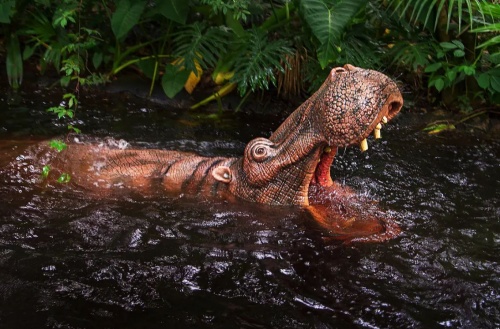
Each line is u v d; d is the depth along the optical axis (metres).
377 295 3.63
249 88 7.07
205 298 3.56
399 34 7.11
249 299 3.57
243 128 6.45
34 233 4.04
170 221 4.25
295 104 7.11
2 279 3.58
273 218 4.29
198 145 5.82
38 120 5.95
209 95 7.07
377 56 6.92
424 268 3.90
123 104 6.69
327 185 4.68
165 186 4.59
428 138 6.50
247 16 7.35
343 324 3.39
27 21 7.02
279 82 7.08
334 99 3.94
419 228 4.41
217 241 4.07
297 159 4.21
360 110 3.88
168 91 6.65
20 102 6.40
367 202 4.73
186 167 4.66
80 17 6.94
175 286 3.65
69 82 6.93
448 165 5.79
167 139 5.88
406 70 7.51
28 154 4.84
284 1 7.18
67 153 4.88
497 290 3.71
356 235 4.20
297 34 6.98
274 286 3.69
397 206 4.77
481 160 5.99
